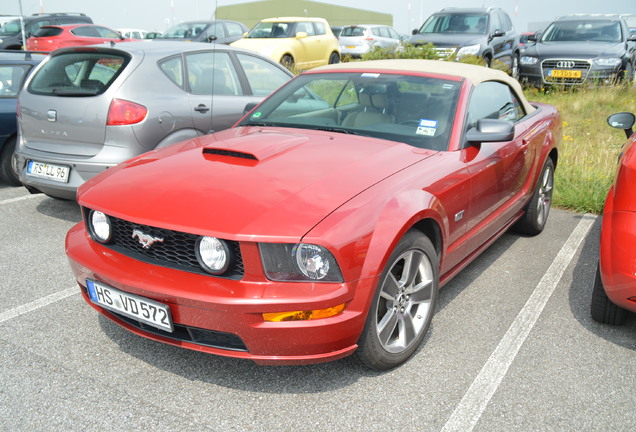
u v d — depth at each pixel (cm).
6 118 574
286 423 240
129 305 257
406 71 387
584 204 559
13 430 230
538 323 332
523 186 435
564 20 1325
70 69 484
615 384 272
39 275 381
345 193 260
